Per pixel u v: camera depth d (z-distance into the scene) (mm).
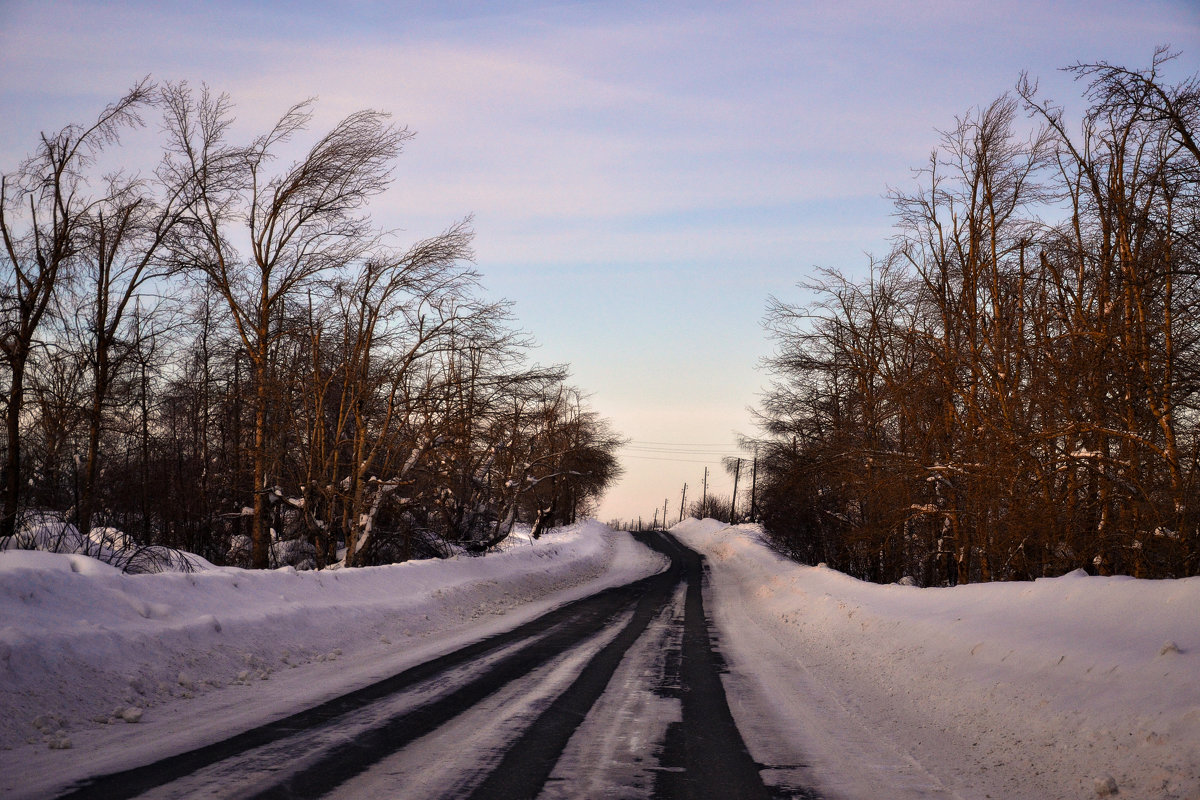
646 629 16234
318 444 21656
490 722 7016
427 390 21688
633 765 5871
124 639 8172
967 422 18109
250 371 22844
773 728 7430
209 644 9281
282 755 5598
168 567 12789
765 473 35469
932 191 21797
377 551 25438
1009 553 16047
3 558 9055
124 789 4703
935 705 8234
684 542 71375
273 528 25422
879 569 27438
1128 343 13047
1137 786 5043
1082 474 14180
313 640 11195
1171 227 12406
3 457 18578
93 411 20391
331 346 22078
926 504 20266
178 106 21031
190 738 6020
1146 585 8297
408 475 22672
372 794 4836
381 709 7305
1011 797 5379
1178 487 12289
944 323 20984
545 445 36594
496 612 18203
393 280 21141
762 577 30906
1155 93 12250
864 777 5836
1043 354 14969
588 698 8438
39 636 7203
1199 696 5562
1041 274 16875
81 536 13453
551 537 52812
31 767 5137
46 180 18938
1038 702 6941
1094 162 15656
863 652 12047
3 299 18062
